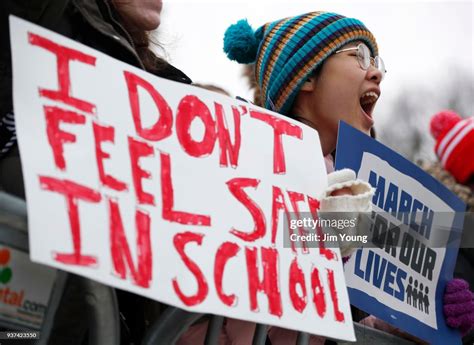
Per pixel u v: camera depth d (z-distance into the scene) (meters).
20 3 2.43
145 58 3.04
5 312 2.08
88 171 2.05
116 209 2.05
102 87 2.18
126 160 2.14
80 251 1.94
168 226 2.13
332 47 3.21
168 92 2.31
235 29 3.52
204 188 2.26
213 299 2.13
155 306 2.65
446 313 3.15
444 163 4.45
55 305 2.09
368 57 3.26
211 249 2.19
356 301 2.82
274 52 3.29
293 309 2.30
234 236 2.26
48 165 1.99
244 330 2.72
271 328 2.79
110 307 2.11
